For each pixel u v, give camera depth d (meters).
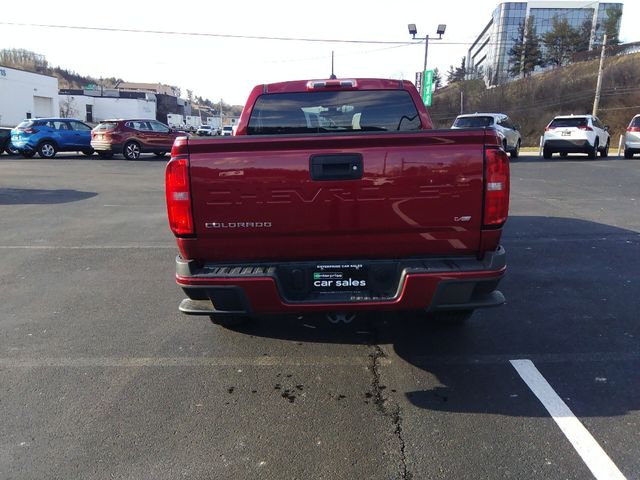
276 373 3.78
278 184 3.27
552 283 5.62
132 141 22.73
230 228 3.33
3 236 8.05
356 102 4.71
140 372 3.79
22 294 5.49
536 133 63.91
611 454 2.80
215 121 110.25
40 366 3.89
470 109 71.25
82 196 12.05
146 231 8.41
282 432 3.04
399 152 3.24
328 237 3.36
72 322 4.74
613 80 62.47
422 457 2.79
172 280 5.93
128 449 2.89
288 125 4.78
